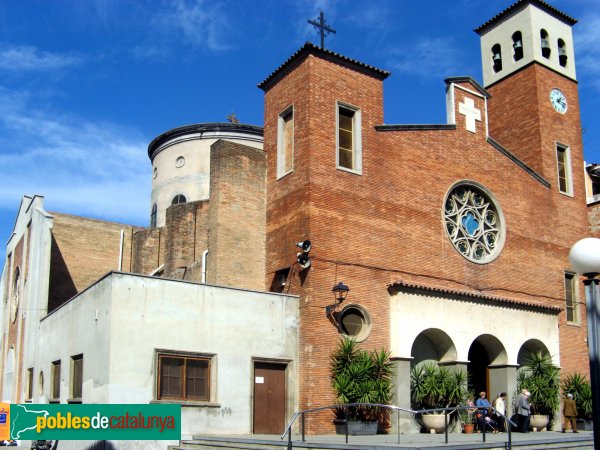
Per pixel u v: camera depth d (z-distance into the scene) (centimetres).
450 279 2553
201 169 3959
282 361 2164
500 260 2741
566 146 3212
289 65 2508
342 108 2458
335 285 2252
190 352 1997
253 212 2477
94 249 3491
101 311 1978
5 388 3403
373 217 2403
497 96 3372
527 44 3275
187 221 2961
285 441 1725
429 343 2511
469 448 1639
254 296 2156
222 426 2006
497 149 2877
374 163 2464
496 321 2600
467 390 2453
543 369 2670
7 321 3572
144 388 1903
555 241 2989
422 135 2630
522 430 2434
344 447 1593
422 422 2338
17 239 3628
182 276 2862
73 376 2214
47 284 2902
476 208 2753
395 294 2355
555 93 3256
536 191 2983
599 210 3234
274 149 2527
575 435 2236
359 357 2194
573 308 2984
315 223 2267
